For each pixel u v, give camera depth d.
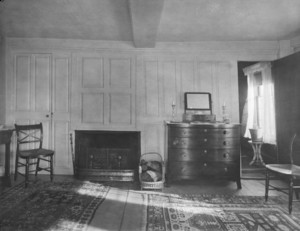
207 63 4.21
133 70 4.19
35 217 2.40
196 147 3.47
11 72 4.15
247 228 2.20
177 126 3.47
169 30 3.62
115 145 4.02
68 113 4.16
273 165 2.92
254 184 3.68
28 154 3.42
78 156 4.00
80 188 3.37
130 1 2.42
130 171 3.80
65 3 2.78
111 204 2.79
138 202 2.86
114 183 3.66
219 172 3.47
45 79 4.17
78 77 4.18
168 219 2.39
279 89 3.86
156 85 4.18
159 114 4.16
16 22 3.39
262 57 4.20
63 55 4.18
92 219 2.38
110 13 3.05
